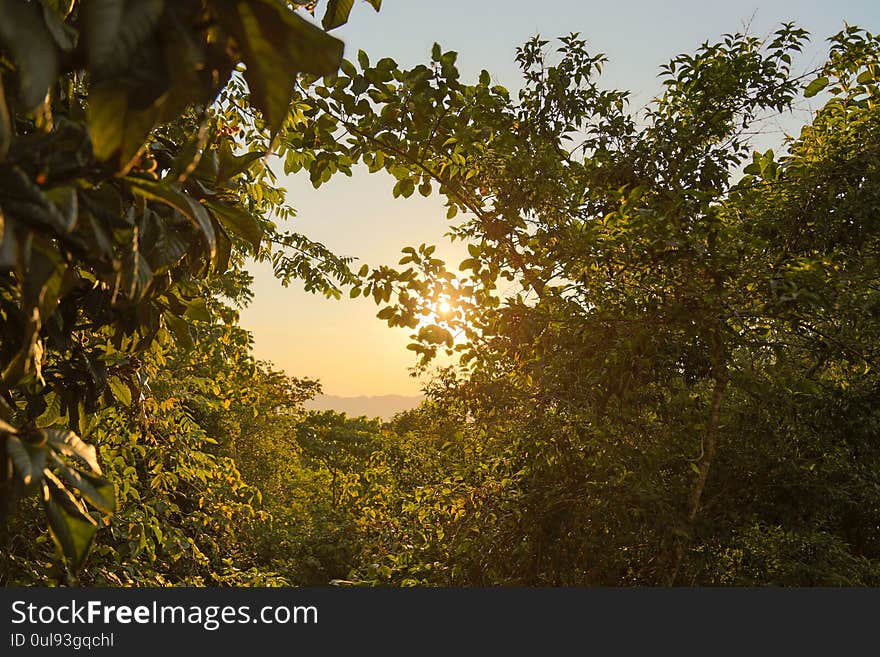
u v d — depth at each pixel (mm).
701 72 5680
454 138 4078
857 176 4961
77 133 1329
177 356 6641
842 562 5551
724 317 4629
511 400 5047
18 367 1375
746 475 5469
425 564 5668
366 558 6426
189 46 1032
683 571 5418
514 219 5043
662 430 5219
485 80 4281
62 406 2547
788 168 4973
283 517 17047
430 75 3850
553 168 5109
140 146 1050
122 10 938
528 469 5371
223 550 7648
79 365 2543
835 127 5344
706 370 4957
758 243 4645
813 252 4836
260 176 5203
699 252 4418
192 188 2057
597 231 4875
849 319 4793
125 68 949
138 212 1685
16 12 928
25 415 2559
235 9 1027
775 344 4855
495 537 5320
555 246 5043
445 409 5438
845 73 5539
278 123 1077
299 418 21094
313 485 20219
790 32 5582
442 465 6504
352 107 3930
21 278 1341
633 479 4922
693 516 5078
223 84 1176
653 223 4543
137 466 6465
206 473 6309
